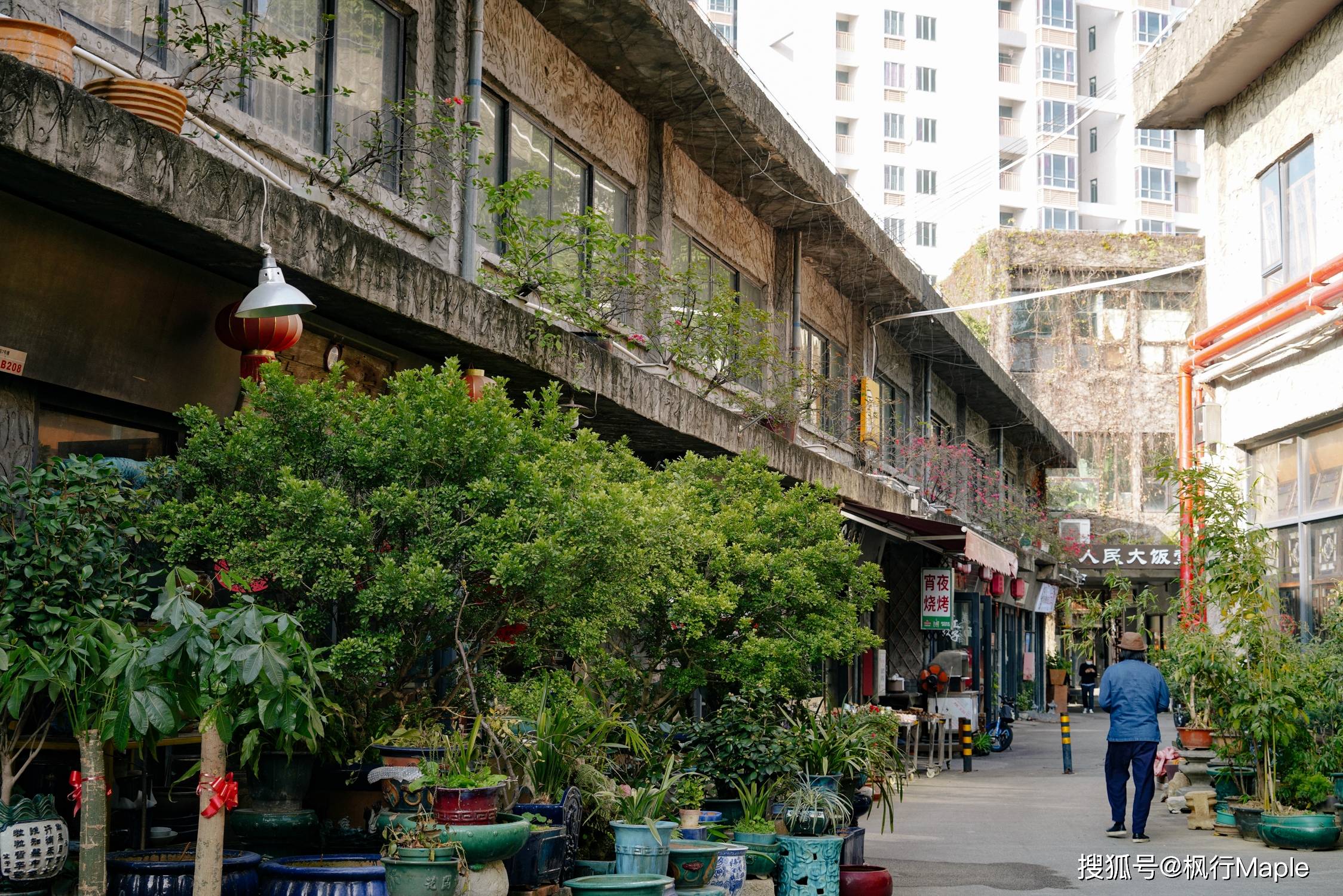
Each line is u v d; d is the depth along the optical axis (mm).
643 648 10109
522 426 6848
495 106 12320
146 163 6230
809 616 10117
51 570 5672
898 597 23750
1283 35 15156
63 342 6871
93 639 5094
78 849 5777
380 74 10578
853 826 9273
